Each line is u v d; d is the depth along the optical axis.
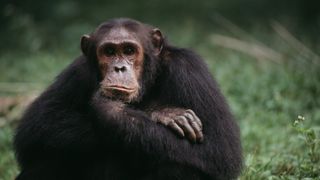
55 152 14.48
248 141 18.69
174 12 40.78
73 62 15.45
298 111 21.30
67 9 38.94
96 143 14.05
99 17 39.44
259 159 16.80
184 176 13.73
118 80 14.15
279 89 22.58
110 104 13.81
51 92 14.92
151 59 14.93
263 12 40.88
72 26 36.28
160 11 40.84
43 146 14.46
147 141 13.62
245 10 41.06
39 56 31.50
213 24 38.47
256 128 19.59
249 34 34.19
